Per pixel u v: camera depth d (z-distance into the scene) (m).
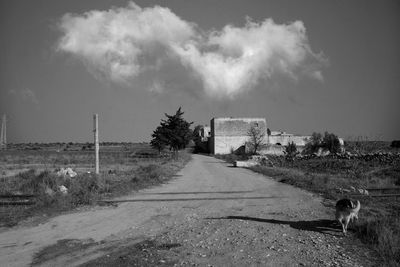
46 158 55.53
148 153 73.00
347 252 8.23
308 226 10.66
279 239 9.34
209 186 20.89
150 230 10.44
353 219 10.67
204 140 97.31
